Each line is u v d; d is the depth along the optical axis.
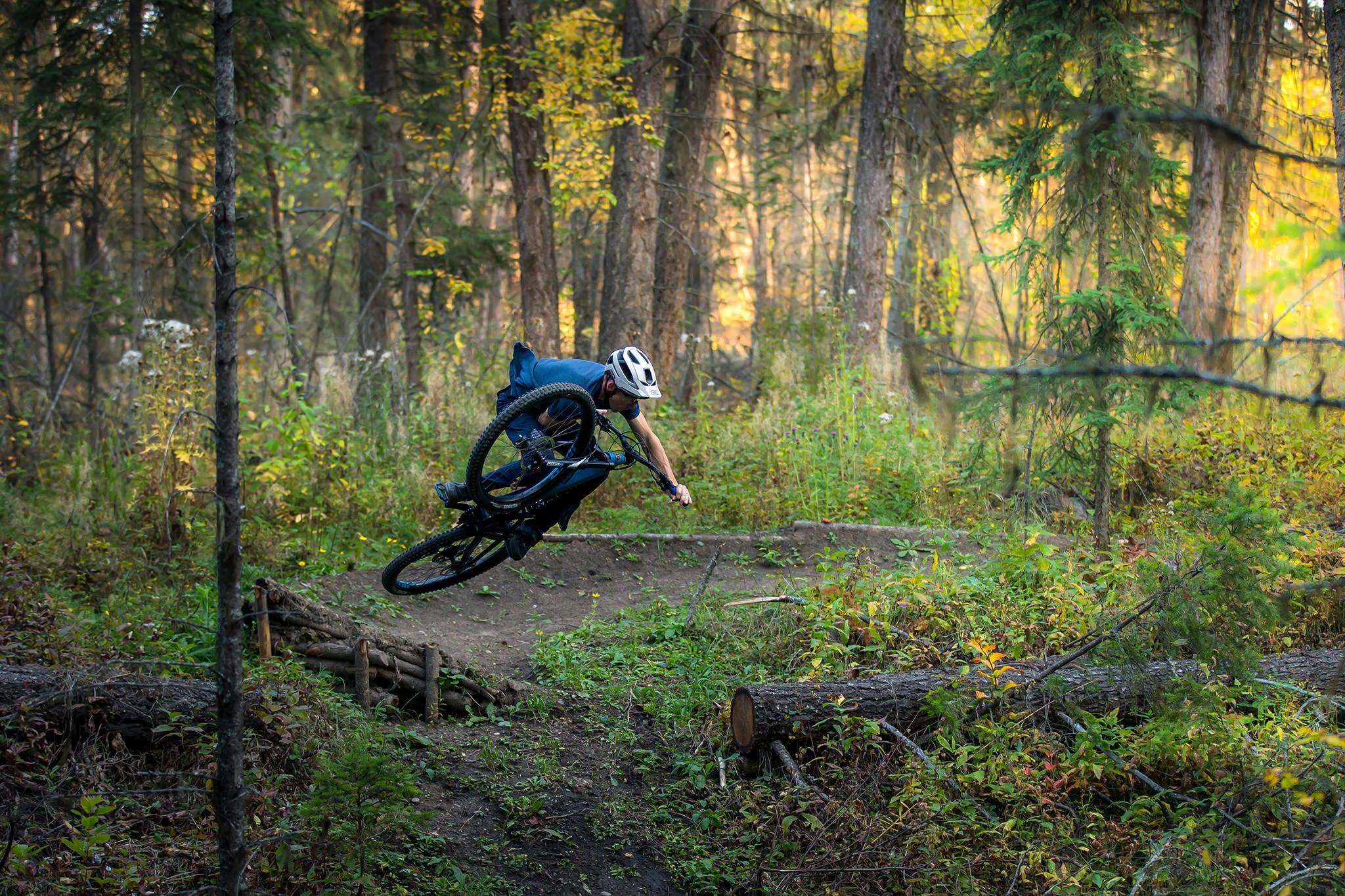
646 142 15.02
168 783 5.24
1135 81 9.03
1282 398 2.73
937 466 11.45
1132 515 9.82
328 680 6.43
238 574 3.92
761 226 24.91
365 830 4.55
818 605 7.52
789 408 12.94
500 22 15.84
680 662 7.58
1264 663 6.07
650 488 11.82
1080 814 5.30
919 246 20.23
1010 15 9.99
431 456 11.90
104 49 14.24
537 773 6.17
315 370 13.98
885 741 6.02
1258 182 12.55
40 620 6.71
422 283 20.22
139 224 14.18
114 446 10.54
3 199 14.40
